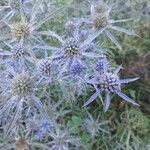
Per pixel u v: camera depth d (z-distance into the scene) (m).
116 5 0.20
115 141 0.17
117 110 0.18
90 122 0.16
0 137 0.15
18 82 0.13
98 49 0.16
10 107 0.14
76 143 0.15
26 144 0.14
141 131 0.17
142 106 0.18
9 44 0.15
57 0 0.19
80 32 0.16
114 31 0.19
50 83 0.15
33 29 0.15
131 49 0.18
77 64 0.14
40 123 0.14
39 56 0.17
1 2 0.19
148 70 0.18
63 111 0.16
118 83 0.14
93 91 0.17
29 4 0.18
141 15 0.19
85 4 0.20
